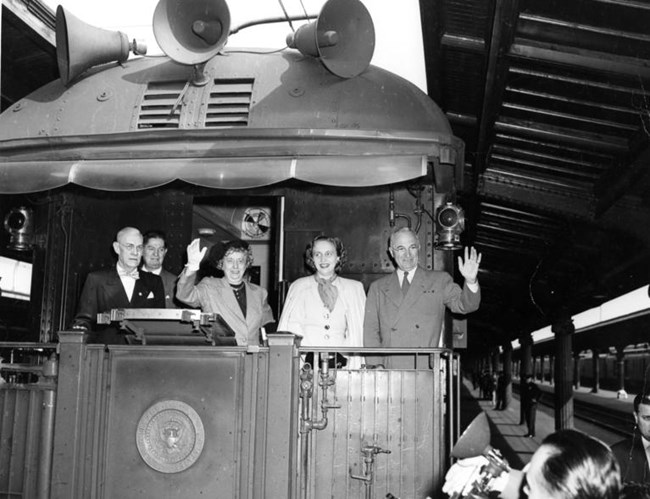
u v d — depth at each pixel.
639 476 3.39
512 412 29.81
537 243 16.08
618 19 6.54
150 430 4.23
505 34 6.82
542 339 41.06
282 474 4.09
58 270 6.69
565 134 9.30
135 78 6.54
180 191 6.80
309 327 5.22
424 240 6.34
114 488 4.21
